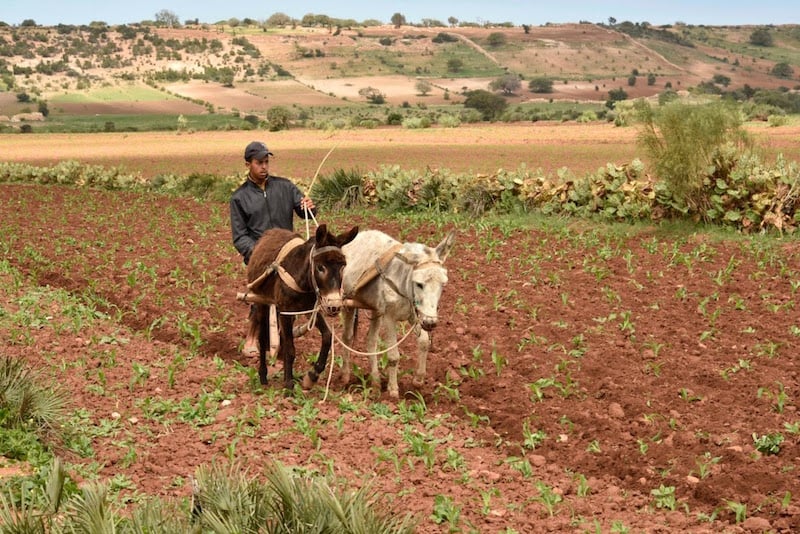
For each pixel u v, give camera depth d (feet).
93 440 27.30
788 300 44.01
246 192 33.58
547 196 72.54
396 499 22.84
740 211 62.08
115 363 35.47
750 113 252.21
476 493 23.63
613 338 38.29
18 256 59.77
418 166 139.54
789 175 61.98
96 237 70.23
